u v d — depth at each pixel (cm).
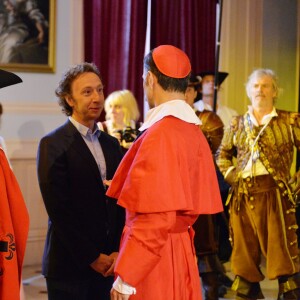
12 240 252
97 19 548
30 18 523
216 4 604
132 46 558
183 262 242
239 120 427
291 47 652
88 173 279
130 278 223
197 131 248
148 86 246
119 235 290
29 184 532
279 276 410
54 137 280
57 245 279
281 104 655
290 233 413
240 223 423
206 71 580
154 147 229
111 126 463
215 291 426
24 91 526
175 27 583
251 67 634
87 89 283
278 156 411
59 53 537
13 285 250
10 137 522
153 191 225
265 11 640
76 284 279
